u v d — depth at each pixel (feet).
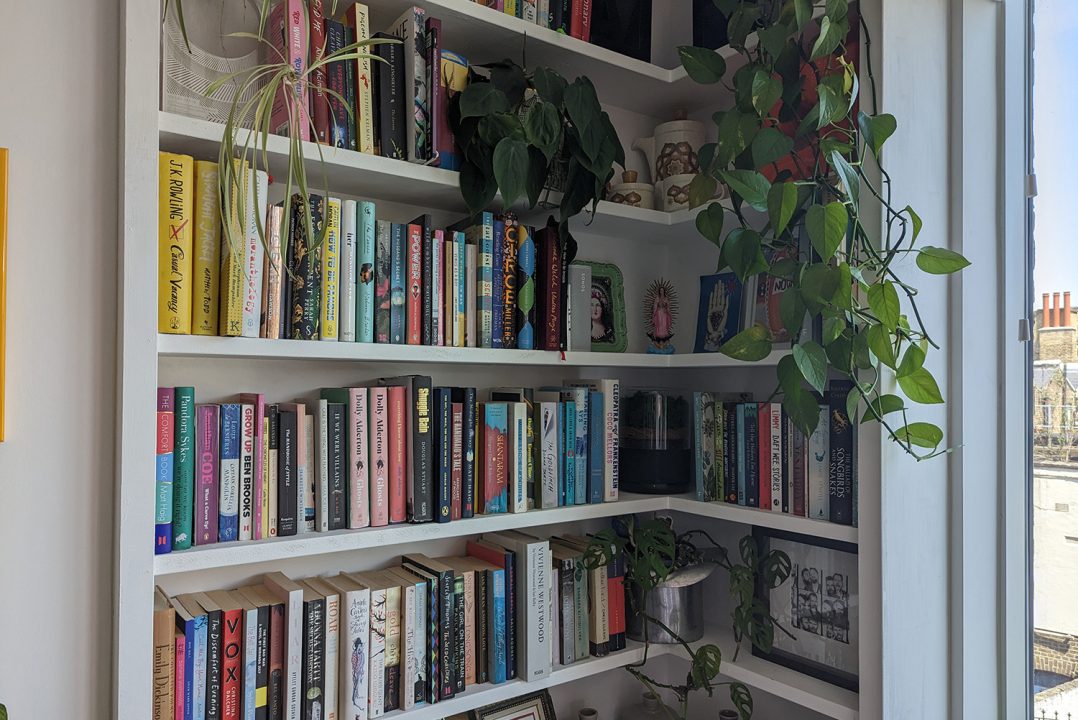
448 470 4.38
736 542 5.76
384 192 4.58
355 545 4.00
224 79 3.41
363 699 4.08
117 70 3.60
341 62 4.03
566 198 4.69
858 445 4.27
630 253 6.10
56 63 3.47
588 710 5.41
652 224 5.44
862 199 4.25
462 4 4.37
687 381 6.24
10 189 3.34
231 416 3.75
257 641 3.81
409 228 4.30
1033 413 4.72
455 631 4.46
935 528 4.47
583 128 4.53
